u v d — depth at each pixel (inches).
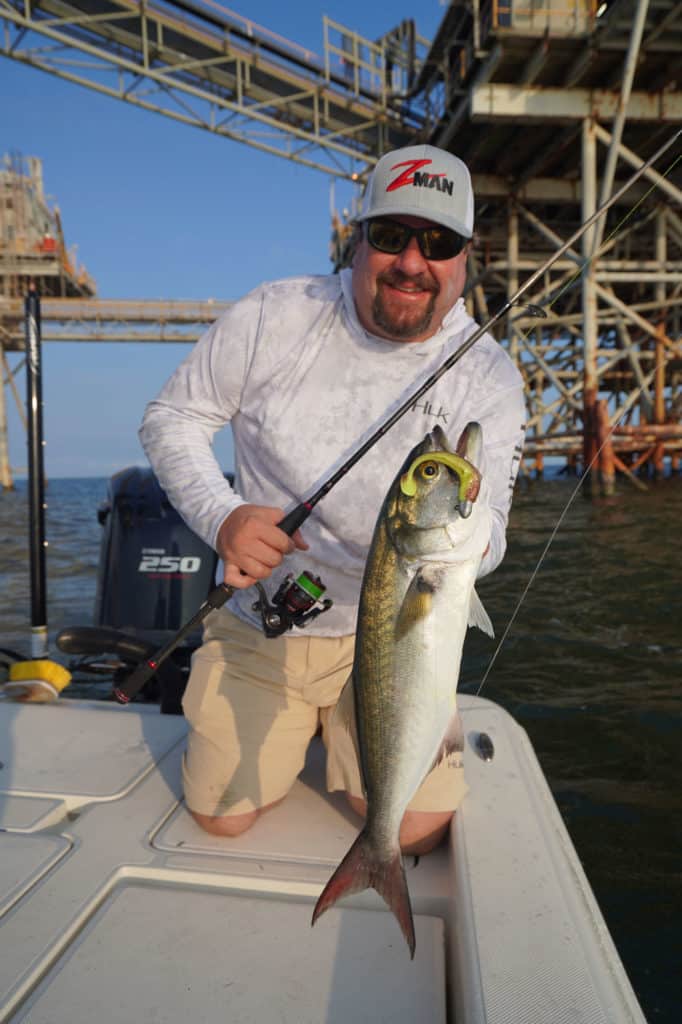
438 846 81.6
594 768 151.8
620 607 268.5
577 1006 51.3
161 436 90.0
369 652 65.7
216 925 67.1
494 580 322.0
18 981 58.9
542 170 786.2
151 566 171.2
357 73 788.6
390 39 866.8
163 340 1307.8
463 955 57.7
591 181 657.0
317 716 90.7
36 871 73.4
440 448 65.7
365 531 87.3
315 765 101.9
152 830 81.8
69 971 60.8
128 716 113.2
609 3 577.6
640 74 631.8
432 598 63.9
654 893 112.5
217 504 81.4
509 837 74.2
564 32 572.4
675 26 554.9
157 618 168.6
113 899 70.1
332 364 88.4
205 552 172.2
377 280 82.0
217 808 80.4
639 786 144.0
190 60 716.7
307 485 88.6
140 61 714.2
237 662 86.0
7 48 633.6
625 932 104.7
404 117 829.2
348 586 88.0
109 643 126.9
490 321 77.5
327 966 62.3
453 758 78.9
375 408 88.2
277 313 89.5
